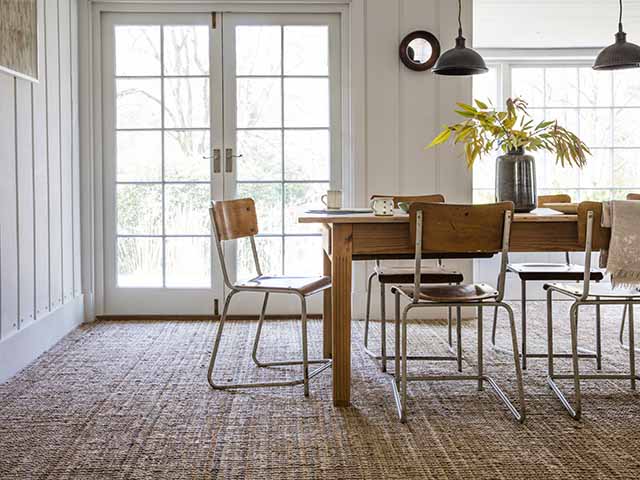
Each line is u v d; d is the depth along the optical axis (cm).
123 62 481
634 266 266
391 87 477
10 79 340
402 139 480
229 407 290
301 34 483
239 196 487
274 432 259
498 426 265
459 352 343
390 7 475
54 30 416
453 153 480
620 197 613
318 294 488
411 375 336
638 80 611
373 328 454
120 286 488
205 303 489
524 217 278
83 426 267
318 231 490
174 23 479
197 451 241
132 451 241
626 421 270
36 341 375
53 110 413
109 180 484
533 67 611
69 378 334
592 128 612
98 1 472
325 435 256
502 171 310
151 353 385
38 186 383
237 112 485
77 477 219
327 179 488
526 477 218
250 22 480
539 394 306
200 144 486
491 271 596
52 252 409
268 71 484
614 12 550
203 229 489
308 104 486
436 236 267
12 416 278
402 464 228
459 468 225
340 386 289
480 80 612
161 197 487
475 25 571
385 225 285
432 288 297
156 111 484
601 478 217
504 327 461
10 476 220
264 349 394
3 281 329
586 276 277
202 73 483
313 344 405
